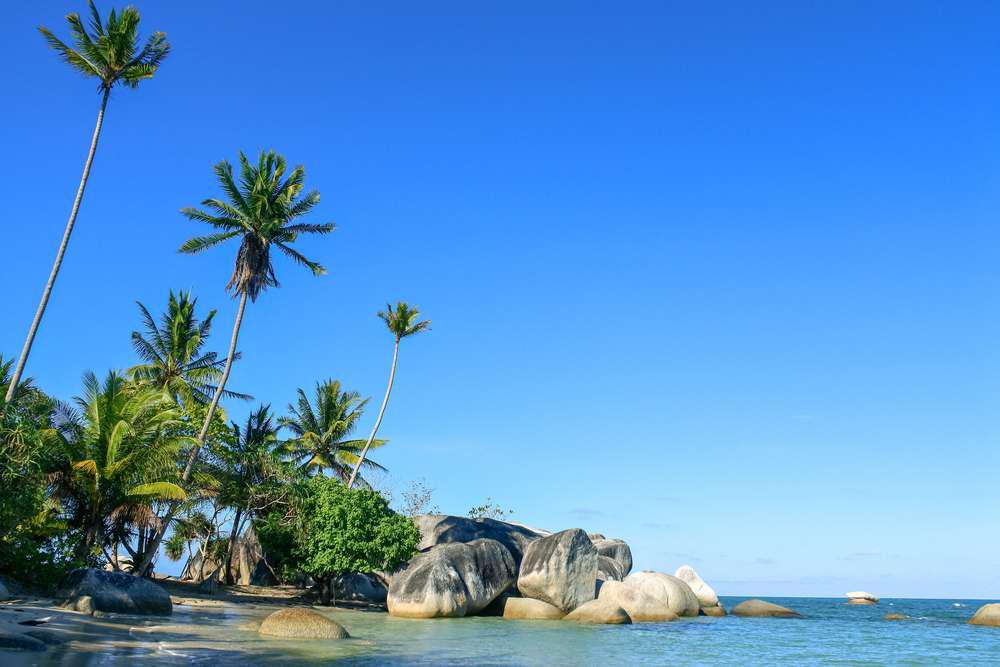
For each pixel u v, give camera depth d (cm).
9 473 2362
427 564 3212
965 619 5050
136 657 1407
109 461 2998
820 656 2336
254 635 1972
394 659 1672
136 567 3434
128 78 2853
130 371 4497
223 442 4281
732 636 2880
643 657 2041
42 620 1672
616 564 4312
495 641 2220
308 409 5431
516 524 4791
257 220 3562
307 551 3722
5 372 3316
